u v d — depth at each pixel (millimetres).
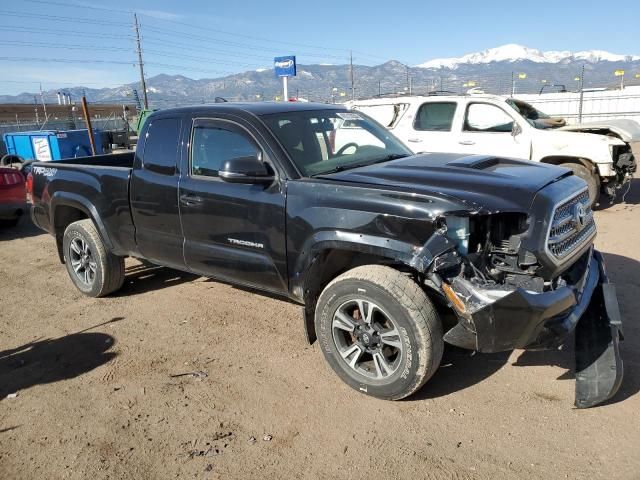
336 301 3553
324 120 4477
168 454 3092
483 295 2990
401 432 3174
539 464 2844
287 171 3818
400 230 3236
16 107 55719
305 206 3652
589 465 2814
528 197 3180
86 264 5633
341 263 3816
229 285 5859
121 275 5586
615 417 3197
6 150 18797
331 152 4246
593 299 3660
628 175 9180
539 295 3008
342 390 3660
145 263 6785
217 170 4234
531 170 3707
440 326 3268
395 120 9977
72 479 2926
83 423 3434
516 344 3047
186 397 3674
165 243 4695
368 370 3580
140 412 3523
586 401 3254
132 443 3207
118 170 5000
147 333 4742
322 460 2973
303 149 4016
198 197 4289
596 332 3500
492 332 3002
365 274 3373
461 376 3756
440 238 3105
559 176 3611
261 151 3971
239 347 4383
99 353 4402
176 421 3402
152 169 4676
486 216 3170
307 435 3195
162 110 4715
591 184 8727
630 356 3852
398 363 3359
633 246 6574
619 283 5262
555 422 3189
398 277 3297
